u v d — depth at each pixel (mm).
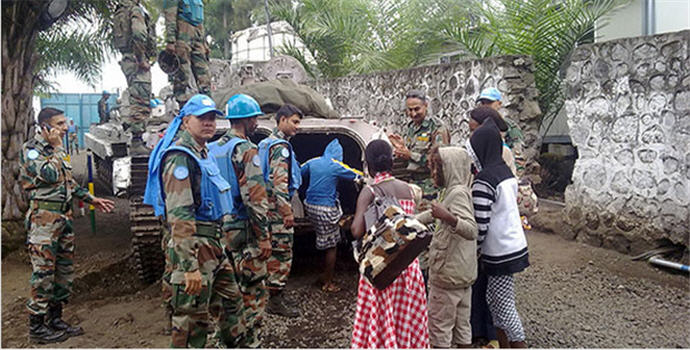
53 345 4199
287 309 4730
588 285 5301
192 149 3242
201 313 3270
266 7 12805
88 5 9484
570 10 8320
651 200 5871
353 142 7203
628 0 8289
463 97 7938
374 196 3377
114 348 4109
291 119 4621
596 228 6477
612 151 6301
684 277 5398
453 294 3432
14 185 6953
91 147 12422
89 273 5840
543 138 9539
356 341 3316
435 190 4895
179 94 6383
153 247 5297
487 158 3650
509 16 8664
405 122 9531
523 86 7047
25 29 7145
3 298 5336
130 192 5301
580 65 6676
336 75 13711
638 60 5973
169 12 6156
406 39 11344
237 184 3807
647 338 4148
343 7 13023
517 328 3578
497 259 3547
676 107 5617
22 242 6824
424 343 3355
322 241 5344
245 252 3842
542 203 8180
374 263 3139
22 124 7129
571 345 4043
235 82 9172
